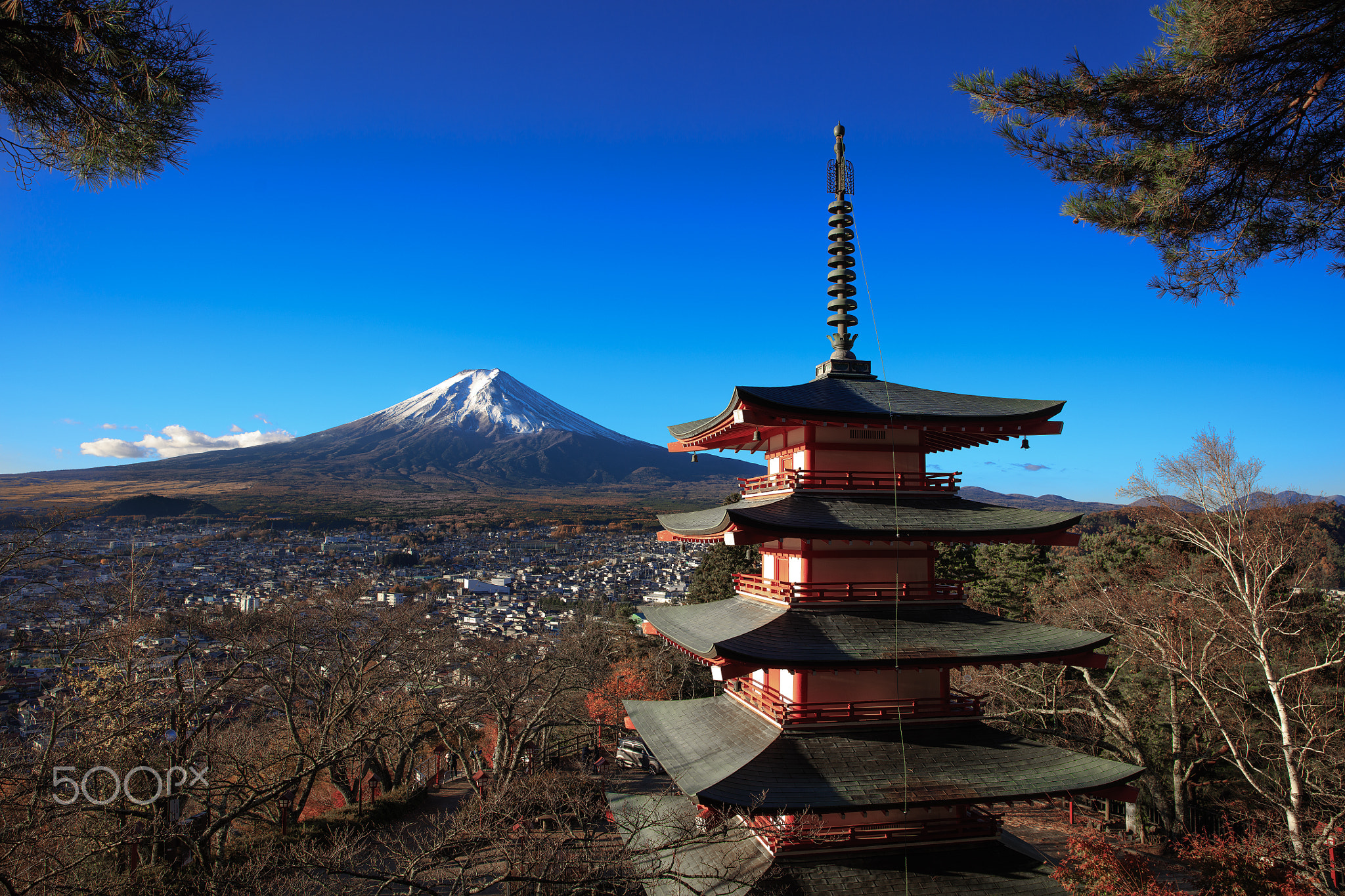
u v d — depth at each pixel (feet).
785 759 53.21
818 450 60.08
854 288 66.74
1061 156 41.50
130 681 82.58
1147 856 91.15
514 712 125.70
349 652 120.57
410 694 120.57
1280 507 128.98
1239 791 102.89
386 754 132.77
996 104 41.60
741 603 66.39
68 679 82.64
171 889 66.23
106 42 27.35
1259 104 35.91
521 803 68.49
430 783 133.39
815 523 54.39
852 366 65.10
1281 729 87.04
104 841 68.44
